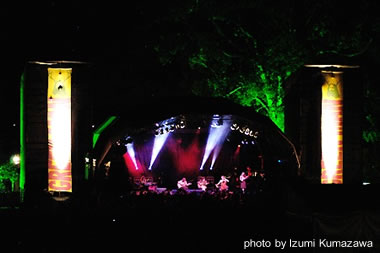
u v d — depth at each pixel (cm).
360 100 2756
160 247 2012
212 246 2017
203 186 3391
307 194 2123
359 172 2747
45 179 2544
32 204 2414
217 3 3284
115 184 2603
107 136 2577
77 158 2569
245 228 2103
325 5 3238
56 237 2045
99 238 2048
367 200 2114
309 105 2759
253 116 2678
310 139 2753
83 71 2595
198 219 2156
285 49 3247
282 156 2761
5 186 3381
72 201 2373
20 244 1989
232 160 3762
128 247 2005
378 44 3288
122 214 2170
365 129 3294
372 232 1816
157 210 2181
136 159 3762
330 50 3378
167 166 3794
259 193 2514
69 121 2581
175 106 2678
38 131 2561
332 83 2753
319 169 2734
